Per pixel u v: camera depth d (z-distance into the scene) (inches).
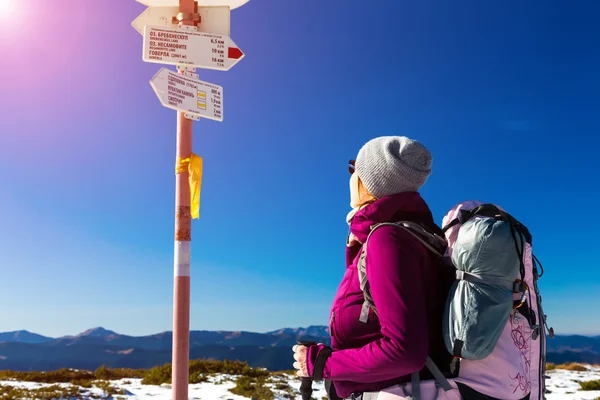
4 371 706.8
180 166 152.8
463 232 84.9
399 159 91.4
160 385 618.8
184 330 143.9
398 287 80.4
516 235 82.7
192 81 157.9
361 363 81.6
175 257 149.3
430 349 86.5
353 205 101.4
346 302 91.0
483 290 80.7
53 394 491.8
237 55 165.6
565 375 765.3
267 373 747.4
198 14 164.4
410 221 88.3
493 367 81.5
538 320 86.4
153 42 156.6
